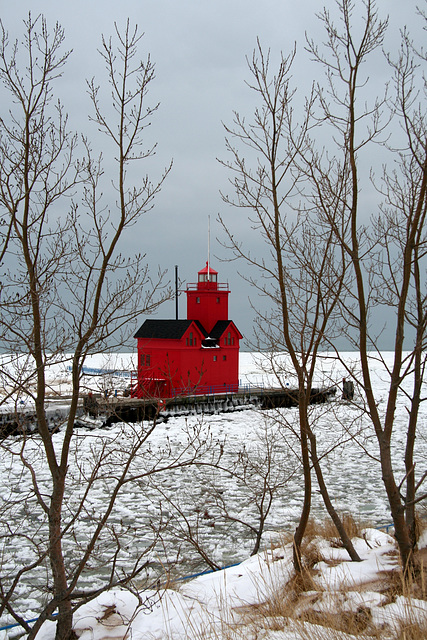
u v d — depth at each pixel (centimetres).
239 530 1464
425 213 613
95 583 1125
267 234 691
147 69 607
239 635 542
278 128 675
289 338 708
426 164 595
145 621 612
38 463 2091
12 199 566
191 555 1283
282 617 578
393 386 637
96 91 600
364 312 659
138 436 720
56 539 571
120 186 598
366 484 1995
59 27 641
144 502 1741
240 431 3234
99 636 580
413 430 685
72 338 605
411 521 668
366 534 874
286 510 1633
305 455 711
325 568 704
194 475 1894
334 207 676
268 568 716
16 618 543
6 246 564
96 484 1895
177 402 3809
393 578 640
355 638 507
